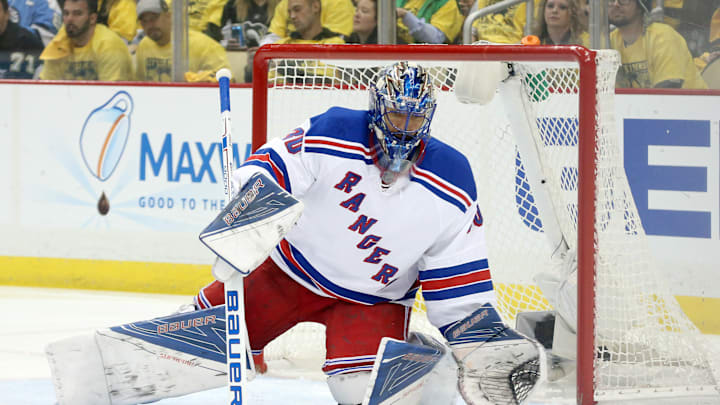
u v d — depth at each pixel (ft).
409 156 22.39
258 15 60.08
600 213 24.35
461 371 23.54
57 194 53.21
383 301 25.32
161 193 51.47
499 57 23.84
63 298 49.29
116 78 61.26
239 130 50.19
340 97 33.78
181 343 24.03
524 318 31.22
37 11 63.10
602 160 24.82
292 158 22.43
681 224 43.11
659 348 26.68
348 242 23.53
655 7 50.01
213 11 60.03
